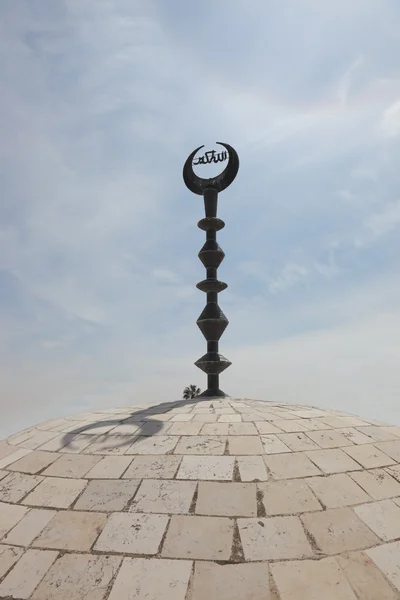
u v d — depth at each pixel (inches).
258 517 203.2
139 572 178.1
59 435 306.5
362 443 281.1
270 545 188.4
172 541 191.6
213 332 441.7
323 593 167.5
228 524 199.2
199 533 194.9
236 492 218.5
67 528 205.3
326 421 317.1
